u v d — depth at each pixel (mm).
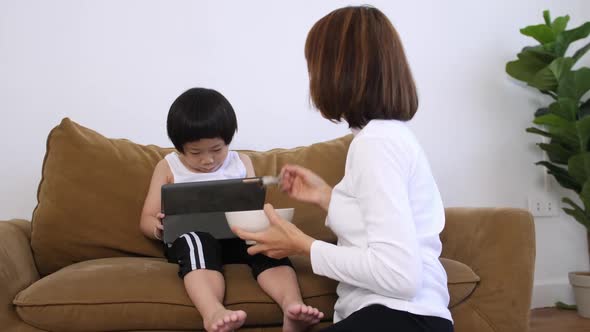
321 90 1051
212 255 1216
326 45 1047
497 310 1329
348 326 933
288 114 2199
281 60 2199
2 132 1946
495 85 2438
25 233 1523
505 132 2445
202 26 2127
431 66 2359
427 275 978
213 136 1468
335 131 2242
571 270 2512
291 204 1674
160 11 2088
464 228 1466
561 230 2508
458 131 2385
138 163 1638
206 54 2129
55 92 1991
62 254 1494
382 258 884
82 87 2016
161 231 1427
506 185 2439
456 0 2398
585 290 2256
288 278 1212
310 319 1114
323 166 1751
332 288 1246
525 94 2477
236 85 2154
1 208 1938
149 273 1230
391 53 1028
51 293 1156
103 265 1283
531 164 2477
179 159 1622
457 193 2373
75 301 1143
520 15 2482
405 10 2338
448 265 1354
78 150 1555
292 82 2207
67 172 1526
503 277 1338
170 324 1166
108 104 2035
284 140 2191
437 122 2359
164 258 1555
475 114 2408
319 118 2225
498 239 1373
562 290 2475
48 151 1565
